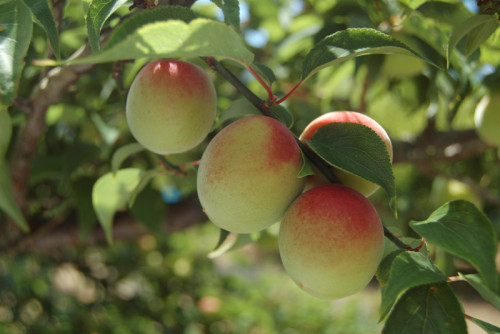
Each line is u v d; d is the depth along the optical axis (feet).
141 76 1.10
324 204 0.95
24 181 1.59
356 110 1.87
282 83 2.09
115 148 1.88
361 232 0.94
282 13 2.19
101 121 1.61
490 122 1.43
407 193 2.35
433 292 0.93
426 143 2.09
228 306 3.88
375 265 0.96
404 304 0.92
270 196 0.96
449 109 1.63
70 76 1.30
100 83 1.92
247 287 4.66
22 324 2.87
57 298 3.16
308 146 0.97
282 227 0.98
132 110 1.10
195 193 2.10
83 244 2.05
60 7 1.25
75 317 3.09
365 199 0.97
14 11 0.88
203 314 3.77
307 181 1.03
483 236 0.88
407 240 1.08
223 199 0.97
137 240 3.34
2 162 1.23
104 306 3.25
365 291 6.30
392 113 2.30
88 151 1.70
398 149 2.13
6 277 2.83
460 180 2.05
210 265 4.17
